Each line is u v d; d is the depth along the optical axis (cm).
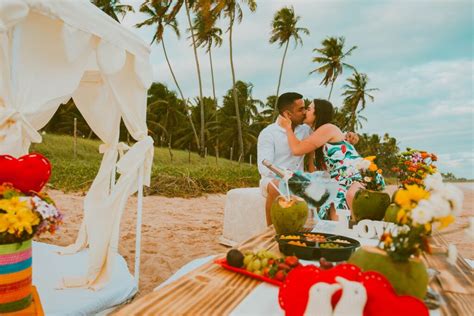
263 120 4384
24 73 260
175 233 630
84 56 295
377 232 246
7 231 225
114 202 337
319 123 429
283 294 123
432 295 143
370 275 116
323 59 3769
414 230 127
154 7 2947
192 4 2961
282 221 237
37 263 379
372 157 275
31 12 260
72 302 293
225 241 558
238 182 1412
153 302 135
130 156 351
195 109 4238
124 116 350
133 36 336
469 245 577
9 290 229
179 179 1143
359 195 262
